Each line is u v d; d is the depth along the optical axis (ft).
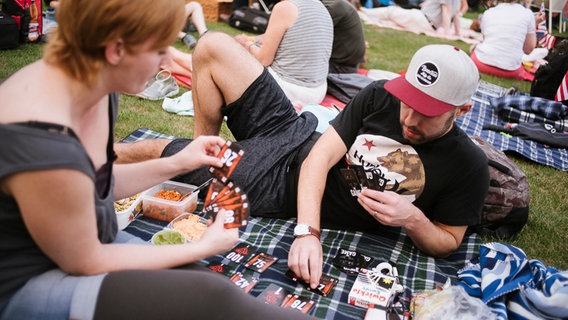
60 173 4.74
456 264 9.68
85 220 5.14
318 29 15.40
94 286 5.33
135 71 5.25
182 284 5.44
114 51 5.00
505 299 8.16
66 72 5.09
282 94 10.56
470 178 8.73
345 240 9.87
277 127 10.41
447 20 32.24
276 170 10.07
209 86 10.38
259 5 27.35
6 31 17.38
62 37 4.99
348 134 9.33
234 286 5.74
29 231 5.08
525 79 24.80
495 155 11.46
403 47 28.27
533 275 8.38
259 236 9.56
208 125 10.94
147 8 4.86
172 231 8.46
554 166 15.20
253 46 17.04
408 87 8.01
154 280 5.44
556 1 34.55
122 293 5.32
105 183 6.06
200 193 10.23
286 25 15.28
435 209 9.21
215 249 6.36
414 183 8.89
